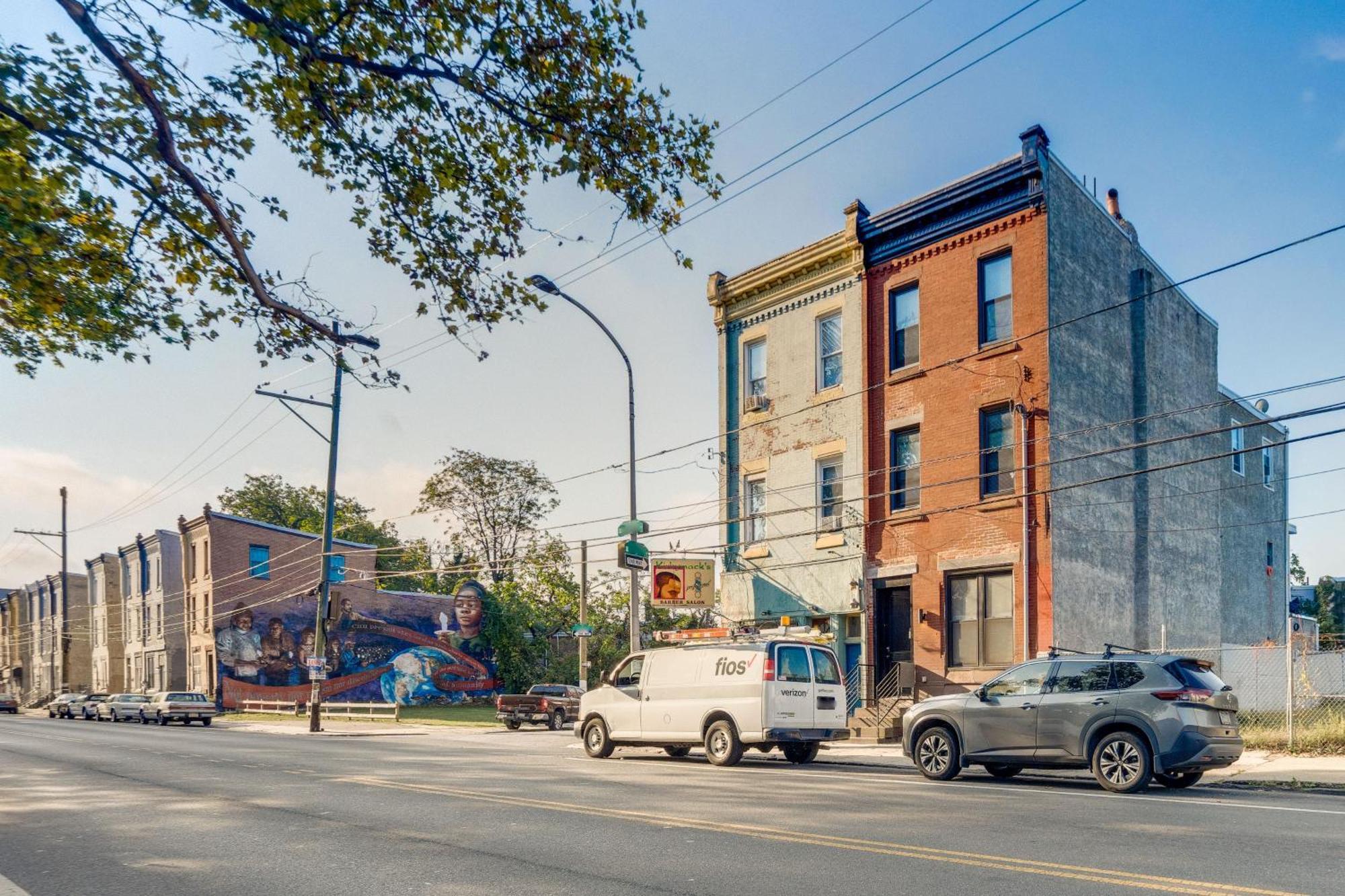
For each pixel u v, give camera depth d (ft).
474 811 35.37
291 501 239.91
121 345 34.60
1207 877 23.25
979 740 44.60
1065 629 67.82
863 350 80.89
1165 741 39.83
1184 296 92.43
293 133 31.09
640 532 74.84
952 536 73.46
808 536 83.92
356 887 23.34
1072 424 70.85
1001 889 22.30
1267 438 114.11
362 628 186.29
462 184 32.55
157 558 204.23
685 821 32.30
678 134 32.71
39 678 265.54
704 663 56.90
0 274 30.19
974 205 74.49
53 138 27.12
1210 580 91.81
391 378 33.37
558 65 30.45
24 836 31.60
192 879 24.56
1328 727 58.85
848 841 28.25
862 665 78.13
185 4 25.63
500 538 193.16
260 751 69.92
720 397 93.50
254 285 28.50
